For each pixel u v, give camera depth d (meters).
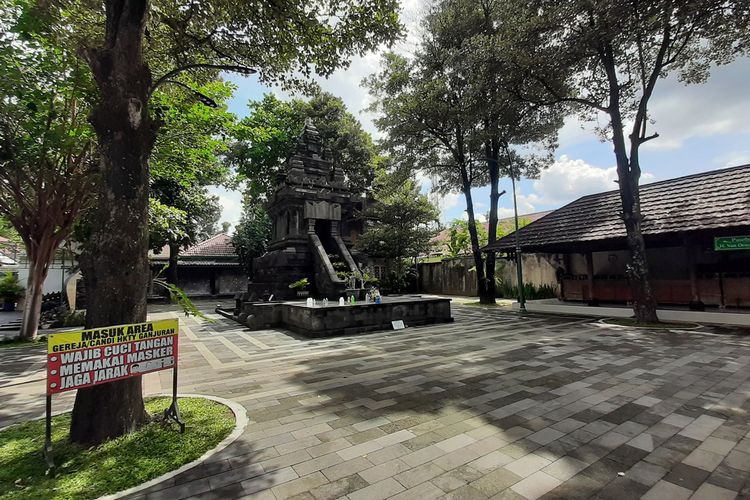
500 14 14.67
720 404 4.81
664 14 8.76
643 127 11.54
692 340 8.94
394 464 3.44
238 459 3.56
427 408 4.85
